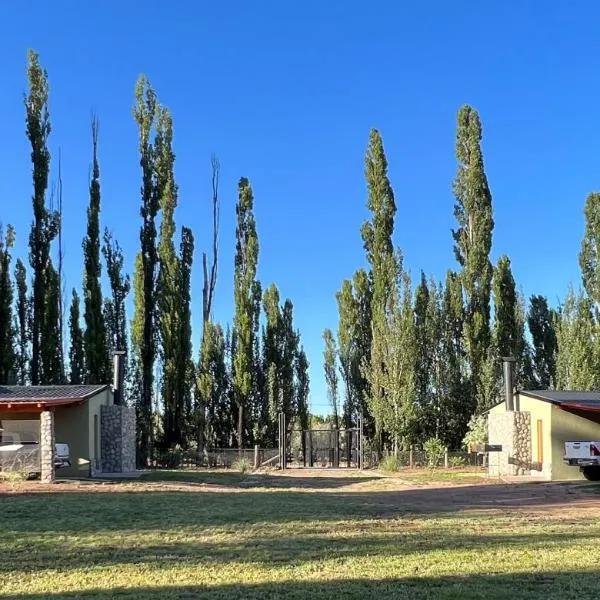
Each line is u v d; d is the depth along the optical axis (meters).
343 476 26.59
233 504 14.61
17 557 8.70
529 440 25.23
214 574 7.64
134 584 7.20
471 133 37.88
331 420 48.12
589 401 23.72
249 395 41.34
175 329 38.28
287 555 8.70
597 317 38.44
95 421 25.53
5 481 20.53
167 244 38.69
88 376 36.22
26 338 40.12
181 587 7.04
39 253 36.09
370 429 41.09
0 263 36.69
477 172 37.56
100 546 9.46
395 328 35.41
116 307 41.03
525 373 39.59
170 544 9.60
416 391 35.75
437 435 36.03
